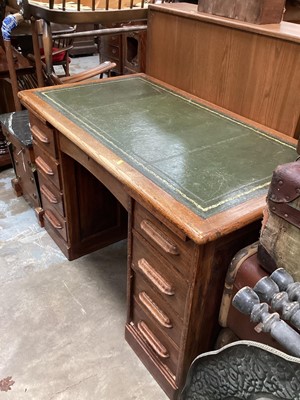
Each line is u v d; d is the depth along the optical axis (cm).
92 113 138
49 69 175
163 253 105
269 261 85
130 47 324
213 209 90
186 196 94
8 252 187
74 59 479
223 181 101
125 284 173
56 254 187
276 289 75
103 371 136
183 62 162
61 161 153
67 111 138
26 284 170
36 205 205
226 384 82
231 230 85
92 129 125
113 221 190
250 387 77
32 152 181
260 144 122
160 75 178
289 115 128
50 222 186
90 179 167
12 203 223
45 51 169
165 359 126
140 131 126
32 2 171
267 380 73
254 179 102
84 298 165
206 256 93
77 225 176
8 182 244
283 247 80
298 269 79
